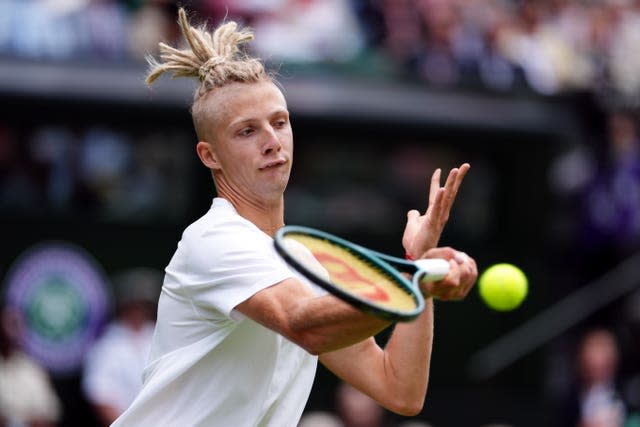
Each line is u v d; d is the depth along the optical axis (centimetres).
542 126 3347
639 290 3628
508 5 3900
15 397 2778
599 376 3203
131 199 3141
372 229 3319
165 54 1249
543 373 3447
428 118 3225
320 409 3209
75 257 3078
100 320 3078
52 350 3041
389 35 3500
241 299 1124
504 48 3678
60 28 3130
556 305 3512
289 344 1229
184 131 3123
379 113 3180
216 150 1223
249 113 1201
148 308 2936
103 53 3159
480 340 3372
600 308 3578
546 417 3403
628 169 3638
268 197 1215
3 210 3044
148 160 3144
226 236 1162
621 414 3194
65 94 2969
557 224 3600
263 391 1203
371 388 1290
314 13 3438
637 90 3881
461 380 3353
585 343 3219
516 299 1393
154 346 1244
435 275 1123
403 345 1285
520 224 3419
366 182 3316
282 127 1222
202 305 1173
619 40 4044
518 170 3419
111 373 2881
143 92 3005
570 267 3619
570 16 4041
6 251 3044
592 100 3609
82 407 3047
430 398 3325
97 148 3112
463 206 3406
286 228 1088
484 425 3356
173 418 1199
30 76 2959
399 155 3328
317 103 3136
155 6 3225
